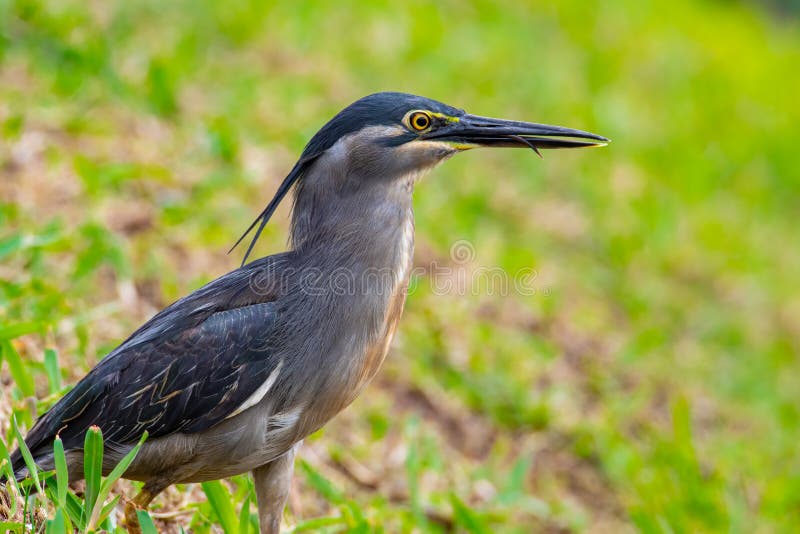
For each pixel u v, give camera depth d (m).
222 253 11.55
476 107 17.62
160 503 8.07
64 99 12.59
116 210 11.22
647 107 22.27
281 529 8.39
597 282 15.39
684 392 14.05
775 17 40.56
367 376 7.56
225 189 12.41
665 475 11.50
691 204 19.36
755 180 22.27
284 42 16.83
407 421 10.38
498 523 10.41
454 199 14.77
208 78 14.73
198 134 13.02
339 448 10.03
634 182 18.53
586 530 11.04
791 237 21.11
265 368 7.08
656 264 16.84
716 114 24.19
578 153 18.45
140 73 13.95
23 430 7.81
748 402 14.70
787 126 26.12
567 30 23.75
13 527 6.48
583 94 20.69
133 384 7.05
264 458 7.26
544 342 13.31
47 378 8.73
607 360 13.78
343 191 7.54
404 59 18.02
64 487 6.58
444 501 10.07
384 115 7.55
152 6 15.75
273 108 14.66
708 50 28.77
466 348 12.17
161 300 10.49
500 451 11.25
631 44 25.31
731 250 18.73
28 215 10.49
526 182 16.48
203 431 7.05
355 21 18.59
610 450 11.84
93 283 10.20
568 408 12.38
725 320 16.41
